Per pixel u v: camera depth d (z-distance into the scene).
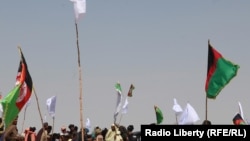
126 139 32.38
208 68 22.06
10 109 21.11
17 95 21.19
